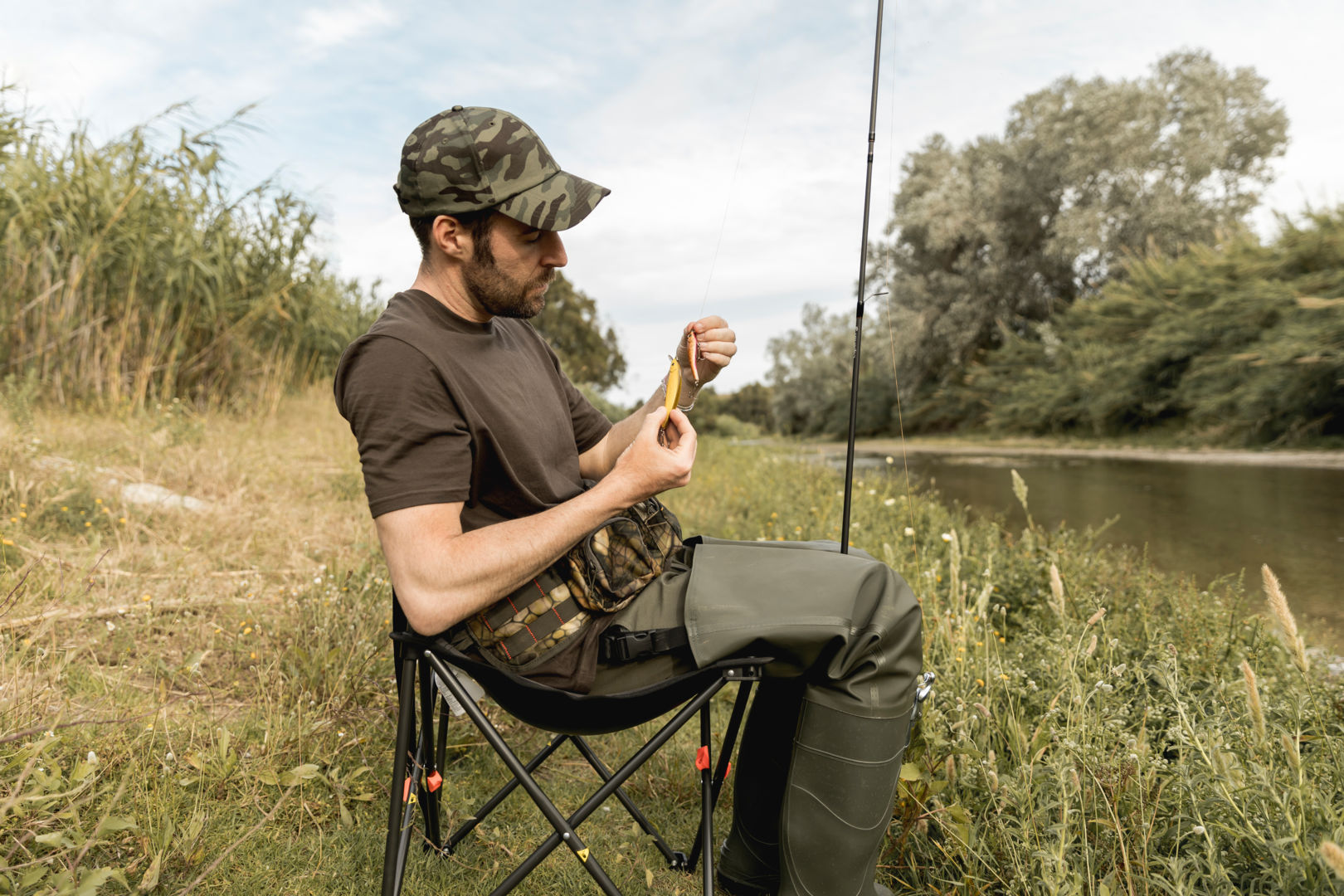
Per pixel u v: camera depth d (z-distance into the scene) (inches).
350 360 55.6
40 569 120.6
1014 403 1039.0
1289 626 62.1
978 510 303.7
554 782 91.1
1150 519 282.8
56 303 269.7
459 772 91.4
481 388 57.2
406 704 55.4
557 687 57.0
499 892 55.7
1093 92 1191.6
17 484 150.4
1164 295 904.9
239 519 172.4
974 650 95.4
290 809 78.1
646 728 104.4
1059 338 1104.2
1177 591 140.6
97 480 175.5
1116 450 696.4
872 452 847.7
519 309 58.9
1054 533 179.5
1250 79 1157.1
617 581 58.7
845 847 56.8
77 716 85.0
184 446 225.1
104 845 67.4
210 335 321.4
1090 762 70.7
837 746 56.4
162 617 118.4
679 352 69.7
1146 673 95.8
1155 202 1127.0
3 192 268.4
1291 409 594.9
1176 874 58.1
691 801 88.9
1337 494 337.4
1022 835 64.5
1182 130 1149.7
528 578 54.1
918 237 1358.3
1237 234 822.5
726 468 412.8
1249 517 283.3
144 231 282.7
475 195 54.6
